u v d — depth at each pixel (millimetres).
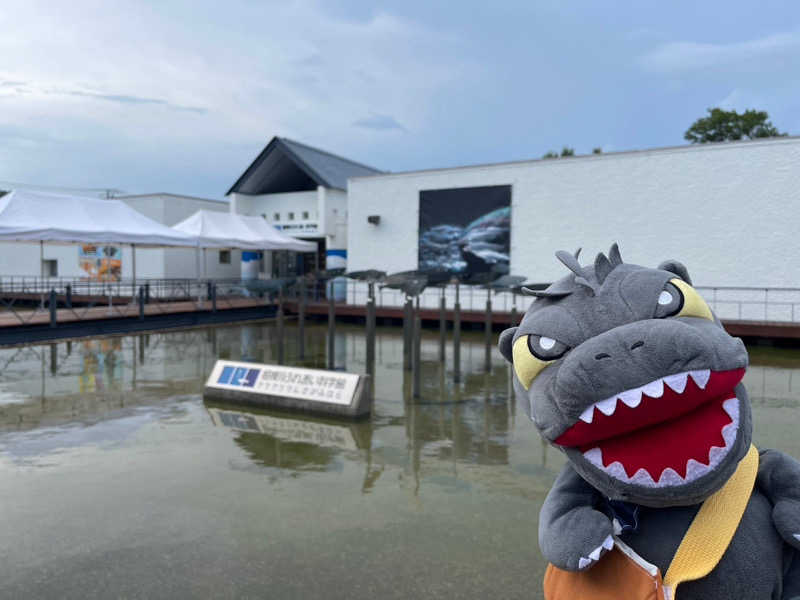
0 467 5902
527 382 1900
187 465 5965
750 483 1757
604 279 1906
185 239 19406
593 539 1705
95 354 13516
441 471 5797
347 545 4211
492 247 20078
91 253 28797
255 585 3686
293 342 16172
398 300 21812
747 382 10625
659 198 17422
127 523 4594
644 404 1578
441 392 9648
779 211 15961
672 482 1607
